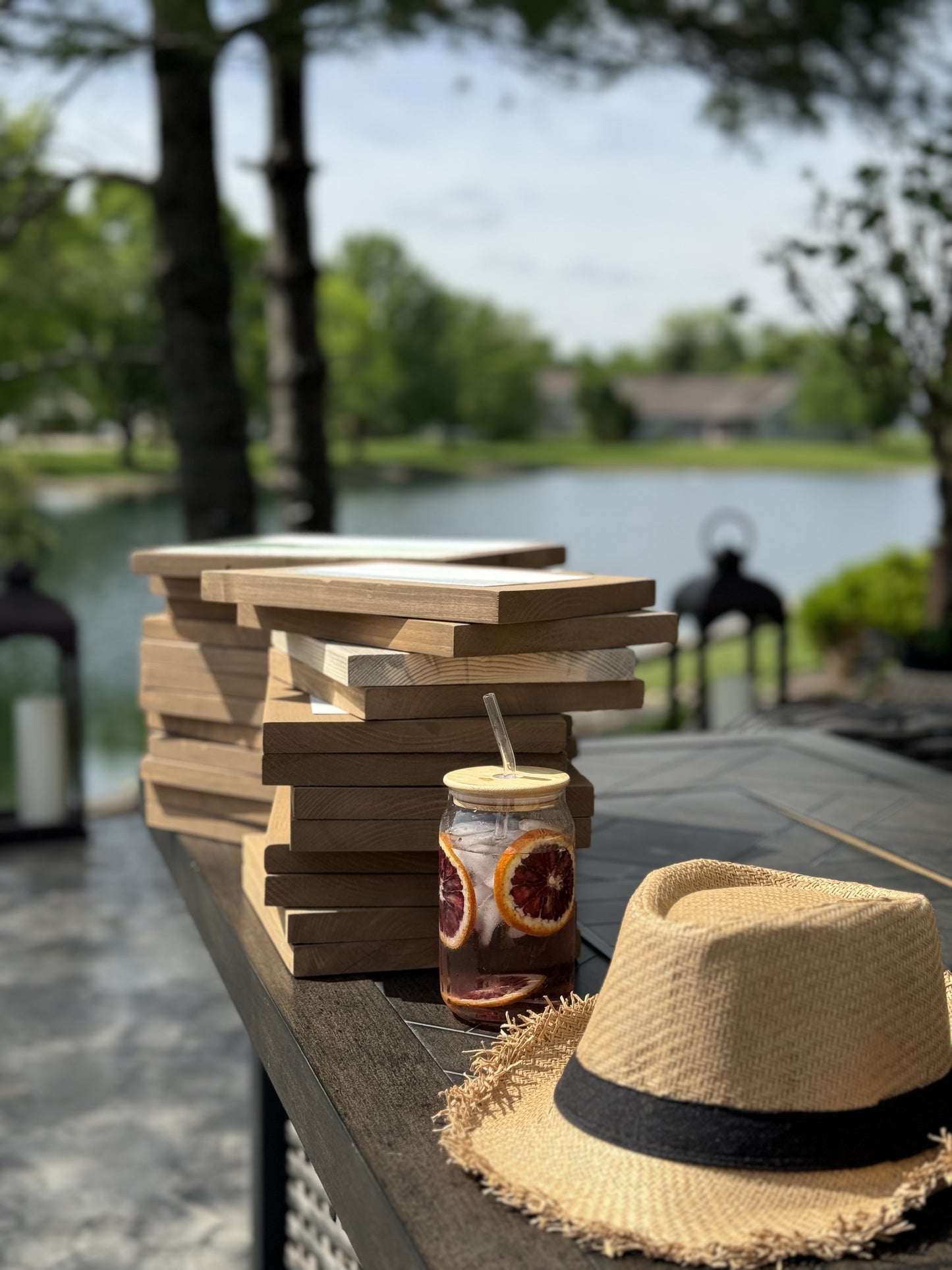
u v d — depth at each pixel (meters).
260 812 1.62
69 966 3.75
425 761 1.19
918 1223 0.79
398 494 44.12
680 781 2.13
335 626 1.29
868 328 4.51
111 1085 3.05
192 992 3.58
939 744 2.88
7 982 3.64
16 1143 2.79
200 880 1.51
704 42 5.79
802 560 26.08
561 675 1.21
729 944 0.81
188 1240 2.44
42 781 4.87
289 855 1.21
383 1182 0.85
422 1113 0.95
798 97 5.86
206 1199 2.59
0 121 5.38
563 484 54.09
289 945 1.22
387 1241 0.82
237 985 1.31
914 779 2.15
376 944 1.23
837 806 1.94
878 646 8.06
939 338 4.59
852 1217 0.75
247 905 1.41
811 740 2.51
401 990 1.19
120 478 35.91
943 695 3.82
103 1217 2.52
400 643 1.20
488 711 1.11
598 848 1.70
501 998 1.09
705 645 4.34
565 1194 0.80
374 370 59.81
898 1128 0.82
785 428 78.94
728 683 4.35
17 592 4.83
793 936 0.81
